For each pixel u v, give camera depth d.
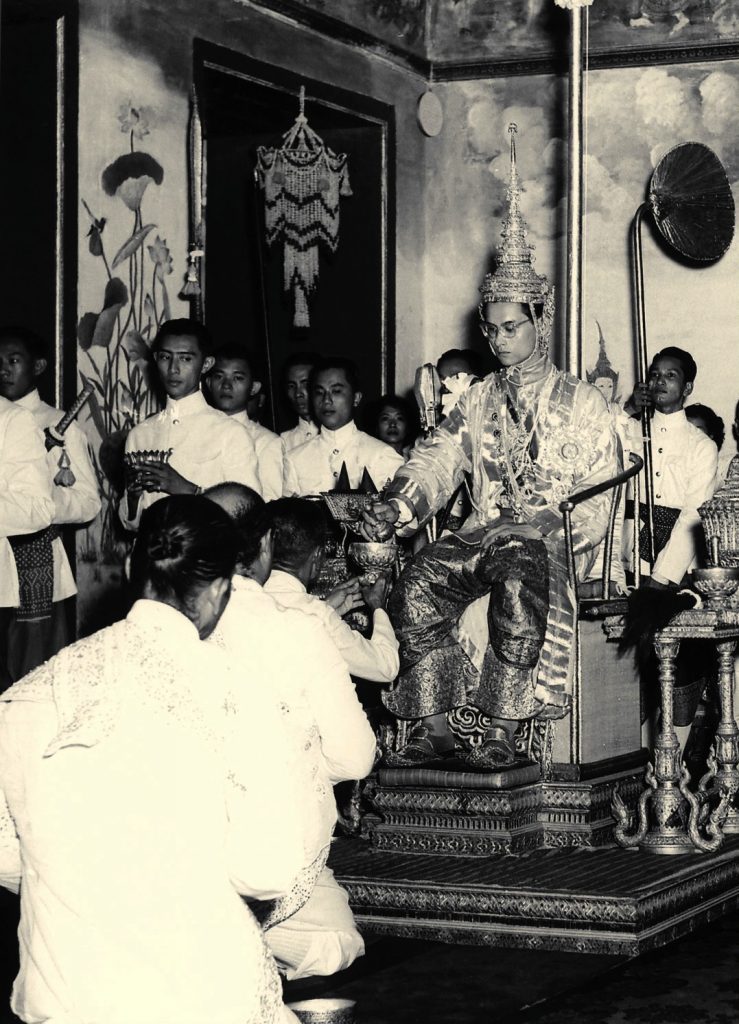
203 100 8.77
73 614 7.70
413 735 6.14
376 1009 4.48
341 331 10.71
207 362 7.44
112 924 2.76
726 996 4.60
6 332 7.13
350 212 10.70
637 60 10.58
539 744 5.99
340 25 10.02
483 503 6.32
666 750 5.81
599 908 5.09
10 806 2.86
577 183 7.31
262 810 2.89
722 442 9.65
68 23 7.84
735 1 10.37
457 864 5.65
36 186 7.89
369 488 7.28
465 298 11.09
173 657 2.88
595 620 6.07
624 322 10.62
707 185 10.27
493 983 4.76
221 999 2.80
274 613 4.01
